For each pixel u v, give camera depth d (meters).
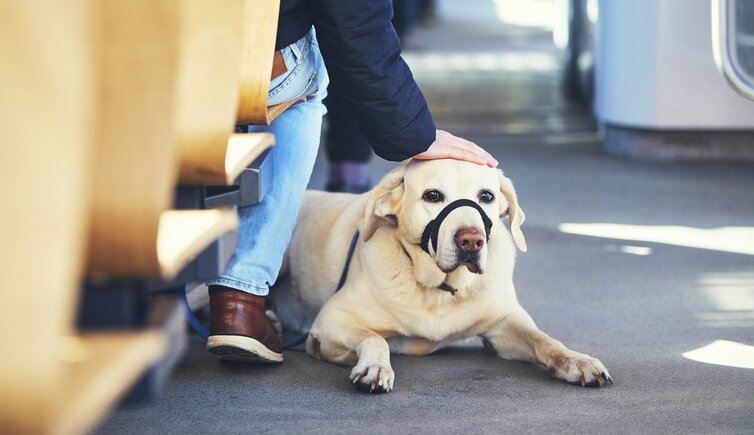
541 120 11.69
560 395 3.30
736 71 6.06
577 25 12.74
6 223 1.45
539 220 6.81
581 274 5.31
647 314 4.47
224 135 2.55
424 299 3.69
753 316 4.41
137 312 1.99
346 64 3.38
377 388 3.31
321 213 4.36
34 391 1.42
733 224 6.59
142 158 1.81
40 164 1.47
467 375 3.57
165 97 1.80
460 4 32.50
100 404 1.45
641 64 8.95
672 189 7.84
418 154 3.59
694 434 2.89
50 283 1.45
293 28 3.48
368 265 3.74
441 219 3.45
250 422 3.01
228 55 2.54
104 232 1.82
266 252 3.59
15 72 1.46
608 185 8.06
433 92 13.62
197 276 2.31
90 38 1.60
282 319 4.44
